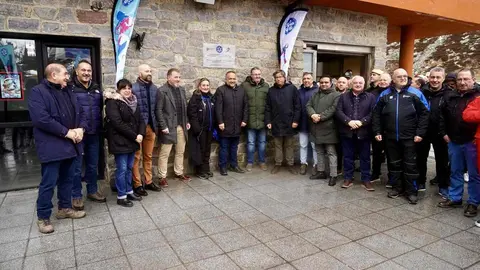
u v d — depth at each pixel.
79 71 3.44
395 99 3.91
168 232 3.08
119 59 4.05
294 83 5.62
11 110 4.08
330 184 4.51
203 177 4.80
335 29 5.84
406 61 7.15
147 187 4.27
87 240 2.91
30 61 4.09
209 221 3.32
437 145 4.09
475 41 14.60
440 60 15.17
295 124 4.86
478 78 12.98
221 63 5.04
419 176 4.36
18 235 2.99
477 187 3.43
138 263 2.55
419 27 7.12
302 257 2.65
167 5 4.56
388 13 5.99
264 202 3.86
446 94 3.75
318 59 7.18
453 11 6.10
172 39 4.65
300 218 3.41
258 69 4.95
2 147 4.29
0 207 3.62
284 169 5.32
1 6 3.72
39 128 2.91
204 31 4.86
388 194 4.07
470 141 3.45
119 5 3.97
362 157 4.34
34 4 3.85
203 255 2.67
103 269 2.47
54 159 2.97
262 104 5.02
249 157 5.17
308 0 5.14
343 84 4.83
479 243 2.89
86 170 3.75
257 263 2.55
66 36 4.05
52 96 2.95
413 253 2.72
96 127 3.62
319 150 4.75
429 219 3.42
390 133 3.96
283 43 5.26
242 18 5.12
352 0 5.13
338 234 3.05
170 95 4.25
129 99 3.64
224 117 4.80
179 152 4.58
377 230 3.14
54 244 2.83
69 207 3.36
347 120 4.18
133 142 3.67
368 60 6.46
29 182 4.27
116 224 3.24
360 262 2.57
